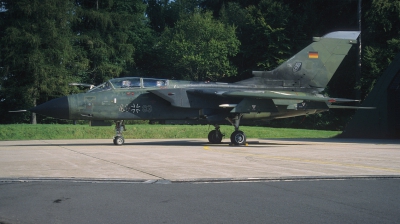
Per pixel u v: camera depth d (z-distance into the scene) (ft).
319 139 82.02
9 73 116.78
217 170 31.96
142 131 85.51
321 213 19.20
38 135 82.12
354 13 153.48
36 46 111.55
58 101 58.54
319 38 66.13
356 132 88.48
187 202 21.25
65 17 119.55
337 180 27.73
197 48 140.46
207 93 59.36
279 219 18.20
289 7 157.17
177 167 33.63
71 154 44.57
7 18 116.88
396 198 22.35
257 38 145.69
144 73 160.04
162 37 151.43
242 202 21.26
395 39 118.62
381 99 85.97
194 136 87.76
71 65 124.36
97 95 59.47
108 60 138.31
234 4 164.25
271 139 82.12
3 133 80.23
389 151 50.93
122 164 35.50
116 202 21.24
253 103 59.21
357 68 133.80
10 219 18.16
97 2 137.08
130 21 137.39
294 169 32.81
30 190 24.11
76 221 17.85
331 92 142.10
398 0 117.70
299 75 65.36
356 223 17.62
